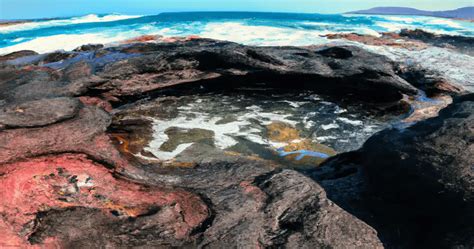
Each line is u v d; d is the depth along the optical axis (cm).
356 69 1291
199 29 2950
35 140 618
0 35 2872
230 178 633
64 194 535
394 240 558
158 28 3131
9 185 523
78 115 720
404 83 1262
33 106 695
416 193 599
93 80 1144
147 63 1241
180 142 941
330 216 525
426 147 638
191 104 1241
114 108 1191
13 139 603
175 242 474
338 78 1299
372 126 1096
